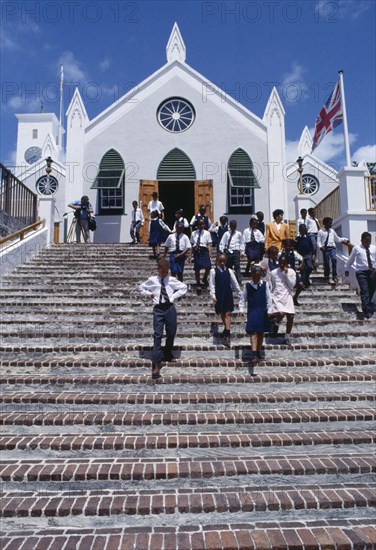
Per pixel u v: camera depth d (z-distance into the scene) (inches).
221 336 291.0
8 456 185.2
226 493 164.2
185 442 187.6
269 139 712.4
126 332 303.3
